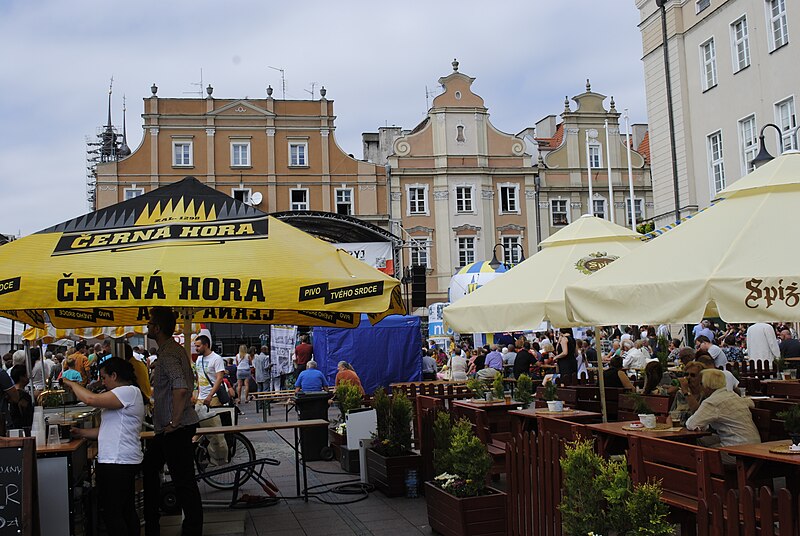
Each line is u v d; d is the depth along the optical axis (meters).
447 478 7.73
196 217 7.08
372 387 23.55
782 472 6.26
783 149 23.94
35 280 6.11
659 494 4.86
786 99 23.67
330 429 13.98
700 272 5.84
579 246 10.23
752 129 25.36
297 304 6.30
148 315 9.91
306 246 6.88
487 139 51.94
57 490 6.59
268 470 12.38
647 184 53.38
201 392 14.09
